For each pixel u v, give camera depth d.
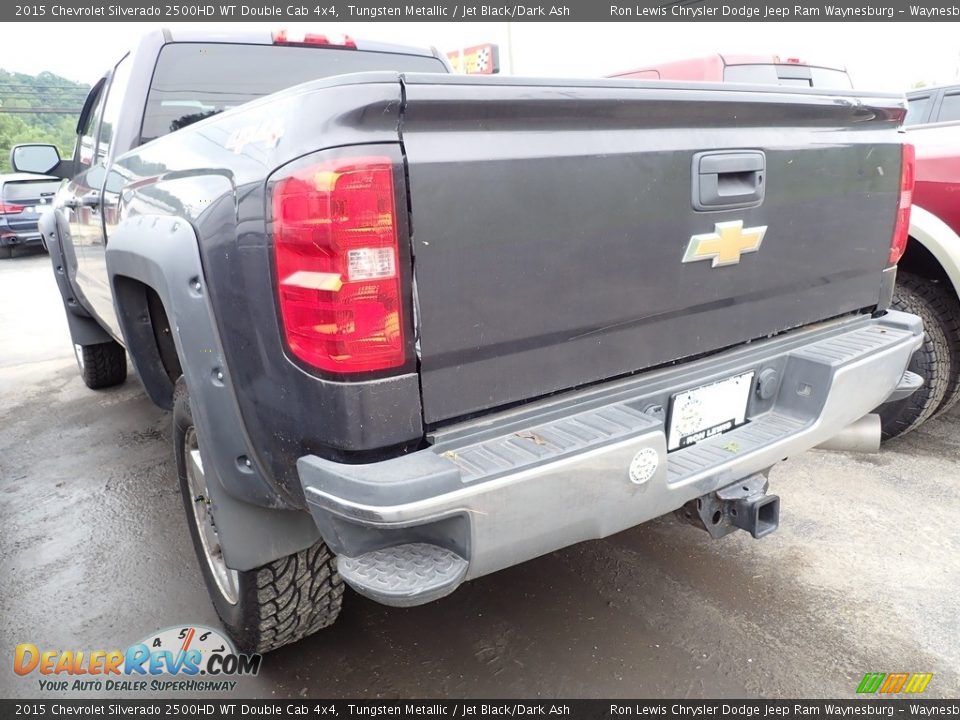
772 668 2.03
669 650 2.12
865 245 2.20
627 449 1.52
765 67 5.79
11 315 7.95
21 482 3.44
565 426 1.58
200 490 2.15
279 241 1.32
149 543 2.83
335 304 1.30
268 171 1.33
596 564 2.58
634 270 1.65
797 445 1.92
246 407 1.54
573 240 1.53
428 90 1.29
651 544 2.70
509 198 1.42
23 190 13.41
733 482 1.81
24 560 2.73
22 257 14.02
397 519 1.29
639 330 1.73
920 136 3.63
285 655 2.16
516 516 1.41
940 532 2.70
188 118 2.89
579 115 1.49
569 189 1.50
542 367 1.58
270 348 1.42
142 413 4.36
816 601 2.32
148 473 3.50
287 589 1.89
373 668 2.10
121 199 2.31
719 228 1.78
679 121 1.67
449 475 1.33
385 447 1.40
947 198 3.39
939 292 3.18
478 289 1.42
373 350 1.33
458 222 1.37
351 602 2.41
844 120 2.04
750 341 2.01
